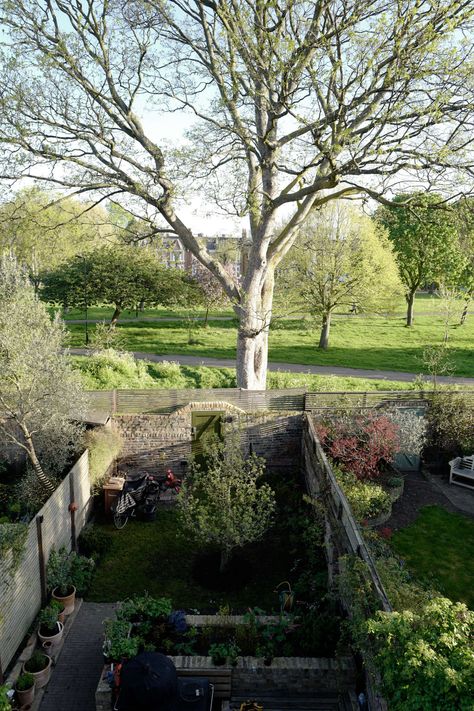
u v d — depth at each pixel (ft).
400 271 146.92
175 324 152.35
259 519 40.47
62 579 36.19
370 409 55.77
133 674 24.14
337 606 32.68
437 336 142.82
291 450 56.90
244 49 50.98
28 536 32.35
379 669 21.43
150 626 31.94
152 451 55.31
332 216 109.09
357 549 28.96
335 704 28.30
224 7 51.39
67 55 52.80
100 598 37.45
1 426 45.73
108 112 58.18
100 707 27.55
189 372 91.76
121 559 42.04
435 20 47.32
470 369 109.19
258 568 41.09
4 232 61.41
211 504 40.91
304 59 50.47
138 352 114.21
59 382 41.32
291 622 32.27
